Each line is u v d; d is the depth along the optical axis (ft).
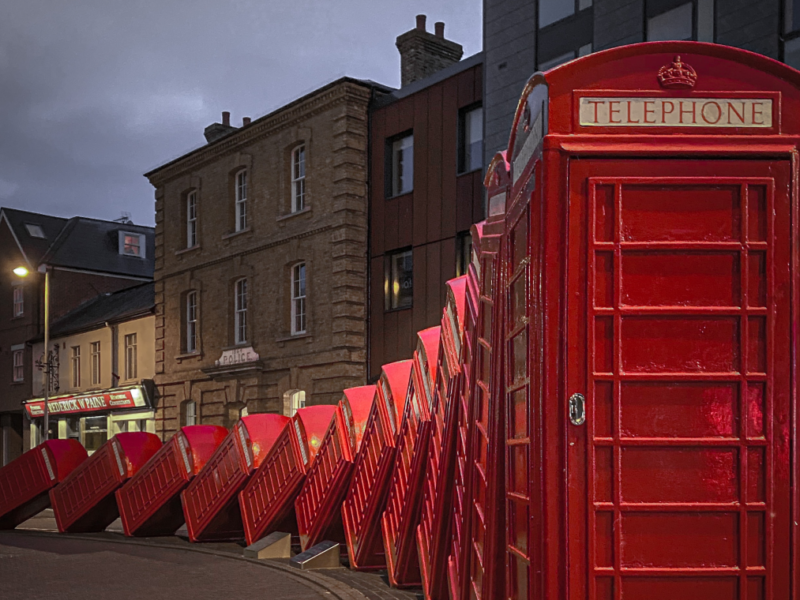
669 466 12.99
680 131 13.16
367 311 78.23
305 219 82.23
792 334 13.01
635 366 13.08
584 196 13.17
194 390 98.12
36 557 41.96
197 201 99.04
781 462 12.94
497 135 65.26
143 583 32.50
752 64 13.23
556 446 13.01
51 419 129.59
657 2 54.75
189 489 47.11
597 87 13.25
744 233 13.08
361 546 33.42
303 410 39.32
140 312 108.78
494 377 16.61
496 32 66.08
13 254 144.56
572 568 12.87
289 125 84.74
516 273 15.11
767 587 12.77
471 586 18.94
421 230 73.26
